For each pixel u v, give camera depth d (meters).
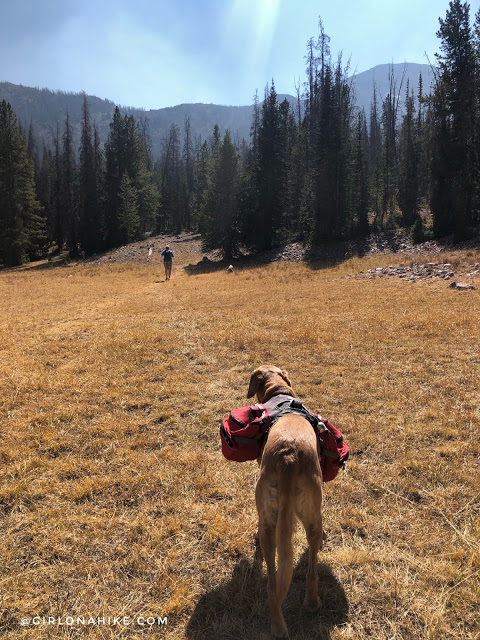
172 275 31.16
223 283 23.27
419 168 44.34
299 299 15.73
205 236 40.66
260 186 40.25
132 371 8.20
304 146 51.38
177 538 3.77
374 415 6.07
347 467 4.82
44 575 3.38
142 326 12.07
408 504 4.18
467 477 4.48
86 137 60.50
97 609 3.09
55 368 8.55
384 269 22.59
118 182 61.59
